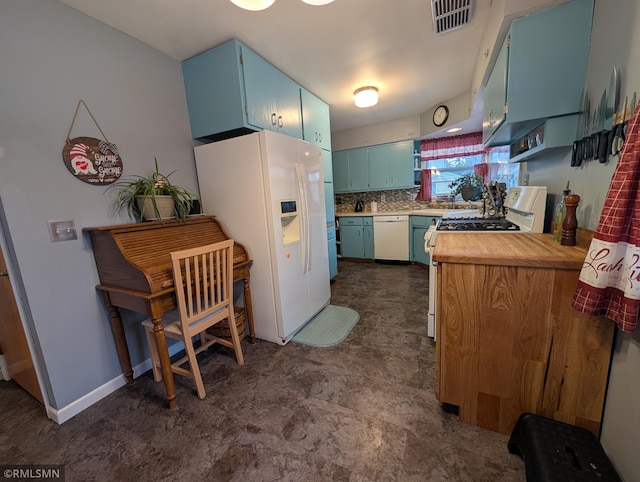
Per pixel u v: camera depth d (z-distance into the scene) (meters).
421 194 4.63
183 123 2.20
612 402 1.06
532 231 1.73
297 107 2.76
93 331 1.67
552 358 1.16
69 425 1.50
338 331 2.35
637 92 0.95
